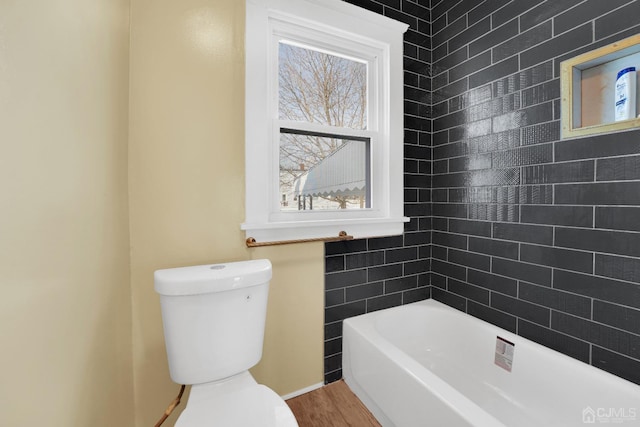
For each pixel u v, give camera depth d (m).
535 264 1.43
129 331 1.18
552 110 1.33
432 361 1.78
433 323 1.86
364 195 1.81
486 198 1.65
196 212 1.32
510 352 1.46
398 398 1.26
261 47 1.42
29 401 0.57
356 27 1.66
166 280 1.02
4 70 0.50
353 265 1.74
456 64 1.80
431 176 2.01
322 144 1.68
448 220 1.90
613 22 1.13
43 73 0.62
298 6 1.50
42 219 0.62
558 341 1.35
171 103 1.25
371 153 1.81
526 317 1.48
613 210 1.16
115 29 1.04
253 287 1.14
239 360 1.12
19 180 0.55
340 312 1.71
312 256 1.61
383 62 1.81
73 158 0.76
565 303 1.32
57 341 0.67
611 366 1.18
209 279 1.05
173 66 1.25
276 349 1.53
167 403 1.29
